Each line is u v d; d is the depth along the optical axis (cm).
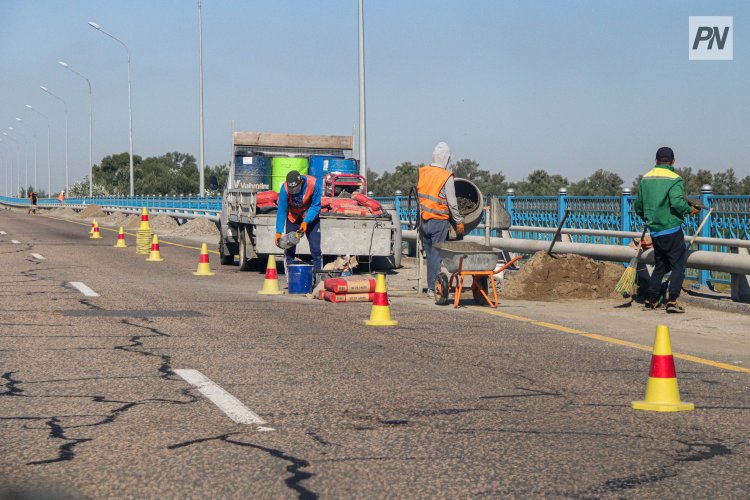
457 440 674
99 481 571
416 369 955
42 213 9812
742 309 1483
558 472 594
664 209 1462
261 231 2164
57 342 1110
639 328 1306
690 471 598
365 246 2103
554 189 10194
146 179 18562
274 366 965
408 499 540
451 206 1670
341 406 781
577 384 883
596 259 1850
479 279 1575
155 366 959
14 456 625
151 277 2095
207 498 541
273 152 2577
